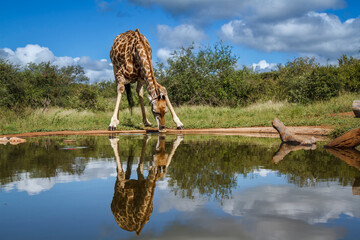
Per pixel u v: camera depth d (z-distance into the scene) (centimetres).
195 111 1517
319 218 175
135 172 325
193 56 1962
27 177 304
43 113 1376
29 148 564
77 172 328
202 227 162
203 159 408
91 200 221
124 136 851
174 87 1914
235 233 153
